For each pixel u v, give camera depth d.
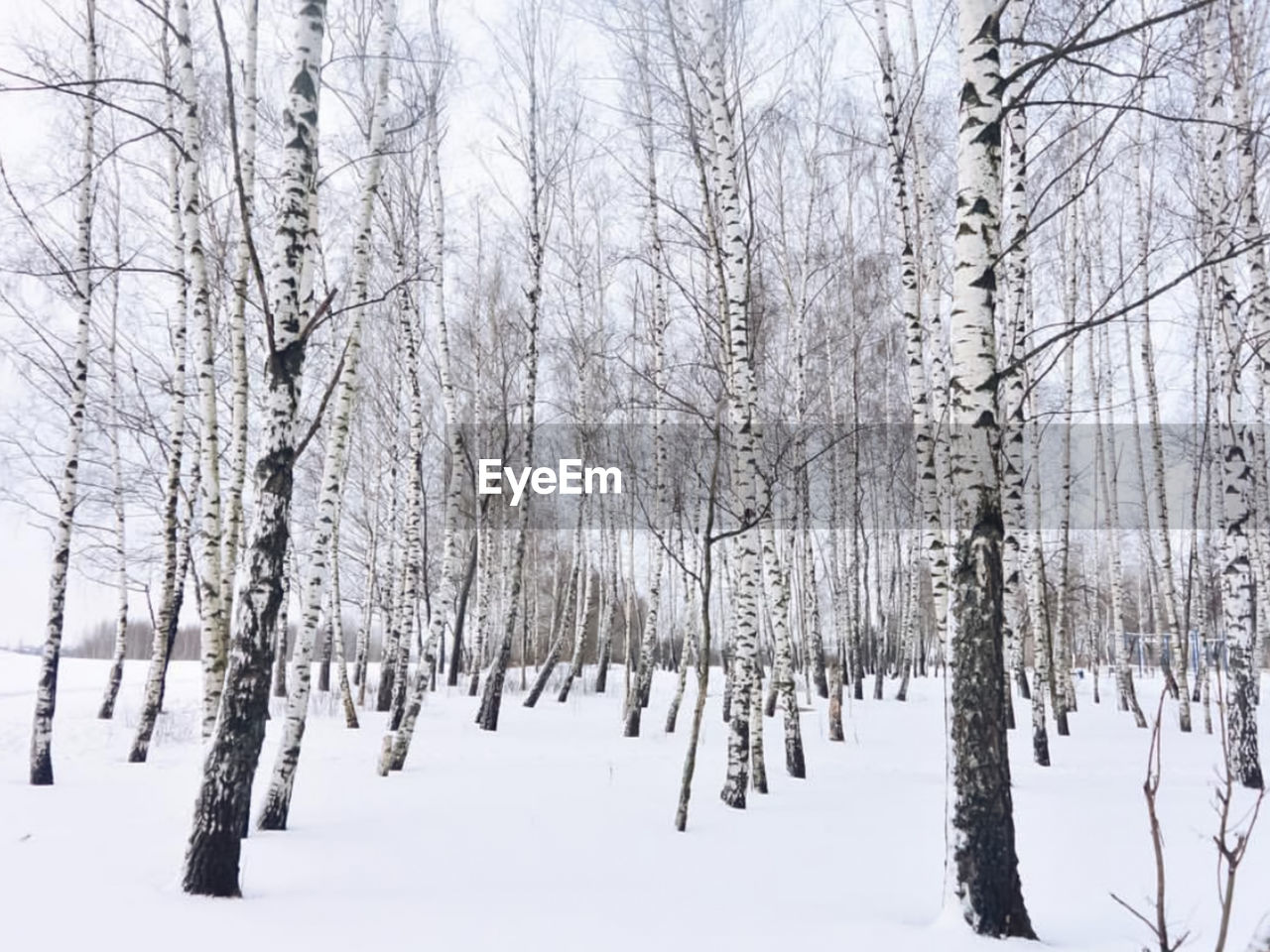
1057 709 17.53
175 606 17.78
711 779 11.02
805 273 16.62
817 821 8.48
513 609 16.95
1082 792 10.30
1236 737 11.10
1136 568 36.44
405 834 7.45
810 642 24.80
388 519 22.58
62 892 5.25
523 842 7.25
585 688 25.23
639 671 16.25
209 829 5.45
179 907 5.04
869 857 7.09
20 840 6.84
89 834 7.14
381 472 23.28
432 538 30.31
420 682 11.81
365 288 9.68
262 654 5.77
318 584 8.54
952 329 5.86
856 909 5.56
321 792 9.59
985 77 5.84
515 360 22.12
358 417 22.69
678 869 6.52
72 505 11.16
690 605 17.31
